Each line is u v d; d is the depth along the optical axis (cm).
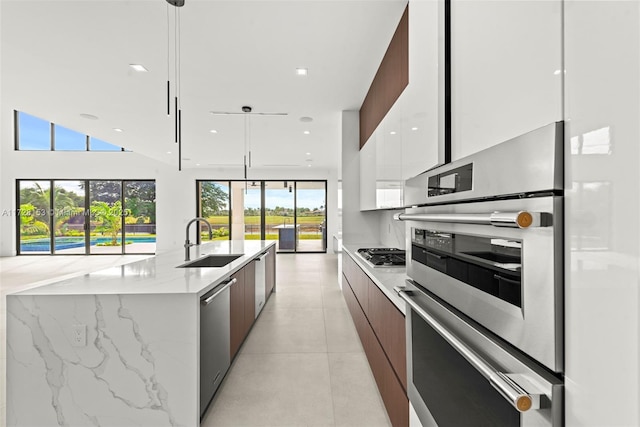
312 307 414
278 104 423
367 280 247
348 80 349
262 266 391
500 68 72
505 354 66
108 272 228
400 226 350
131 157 944
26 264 765
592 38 46
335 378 236
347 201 445
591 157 46
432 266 110
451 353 92
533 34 60
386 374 182
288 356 272
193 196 973
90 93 382
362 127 423
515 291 64
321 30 255
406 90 174
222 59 301
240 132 564
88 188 934
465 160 85
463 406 84
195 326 173
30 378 168
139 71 324
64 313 169
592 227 46
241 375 240
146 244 958
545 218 54
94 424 170
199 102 414
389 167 252
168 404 172
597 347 45
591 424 46
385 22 244
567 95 51
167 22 243
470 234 83
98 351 170
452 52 100
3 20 241
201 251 371
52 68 318
